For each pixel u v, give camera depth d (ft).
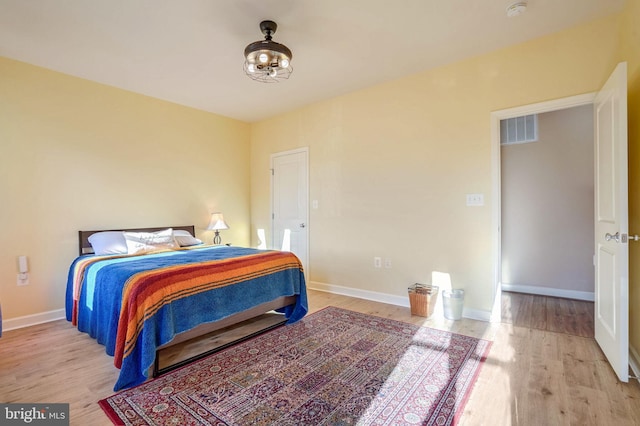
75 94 11.23
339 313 10.99
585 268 12.59
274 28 8.20
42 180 10.50
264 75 9.73
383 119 12.27
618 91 6.37
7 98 9.84
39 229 10.43
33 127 10.33
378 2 7.39
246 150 17.25
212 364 7.34
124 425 5.29
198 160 15.07
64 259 10.94
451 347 8.15
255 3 7.36
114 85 12.10
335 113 13.71
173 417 5.48
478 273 10.23
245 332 9.37
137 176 12.91
